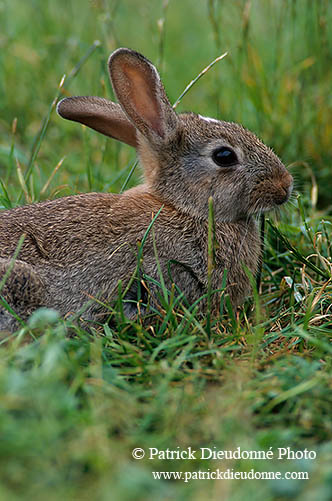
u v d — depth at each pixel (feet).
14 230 29.96
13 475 19.45
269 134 47.26
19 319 27.02
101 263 30.07
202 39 64.95
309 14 53.72
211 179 33.06
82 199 31.78
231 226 33.24
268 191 33.47
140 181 37.47
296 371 24.80
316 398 23.93
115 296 30.19
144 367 24.99
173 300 30.09
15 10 64.03
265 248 36.29
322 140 46.50
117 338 28.53
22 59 54.44
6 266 28.27
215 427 22.36
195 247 31.71
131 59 32.60
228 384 24.30
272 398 24.12
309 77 48.83
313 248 35.32
